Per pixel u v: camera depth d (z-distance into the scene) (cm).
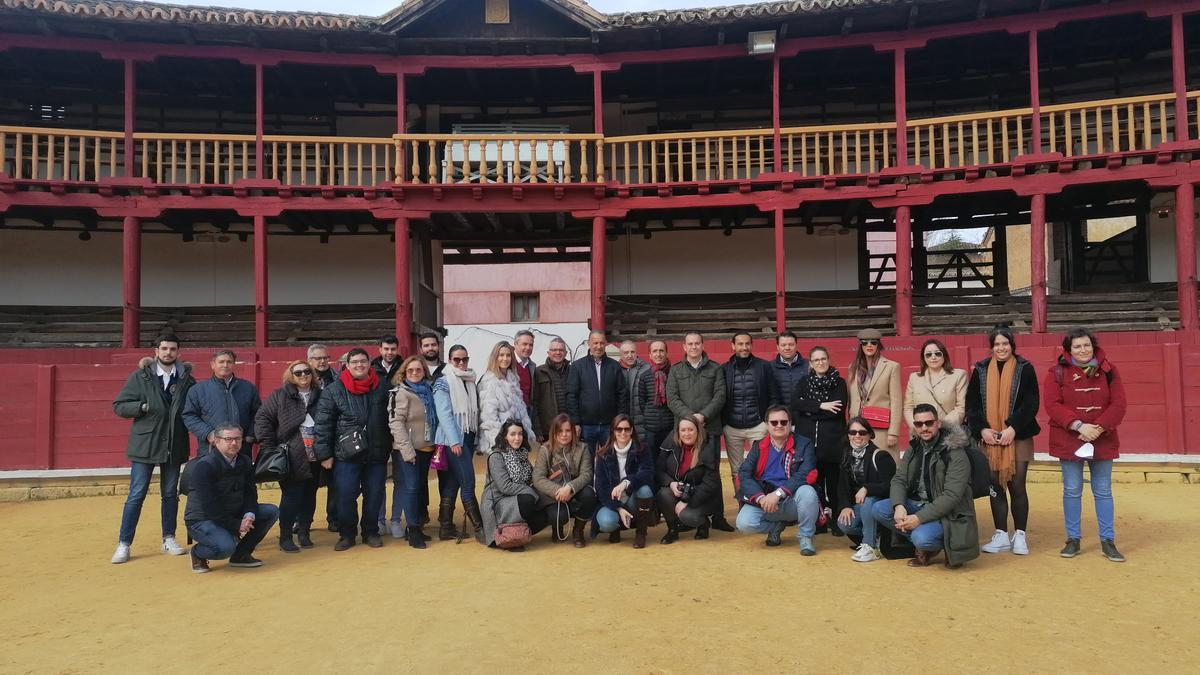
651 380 880
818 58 1631
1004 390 706
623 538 817
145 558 761
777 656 458
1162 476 1192
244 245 1816
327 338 1689
